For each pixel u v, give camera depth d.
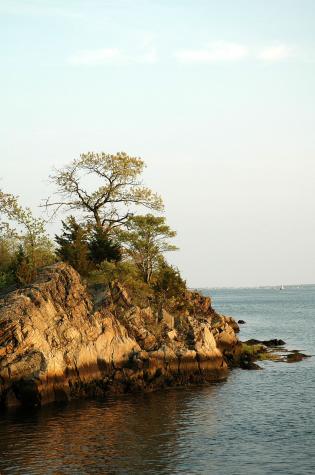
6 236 68.19
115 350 54.03
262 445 36.06
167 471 31.55
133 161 70.81
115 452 34.69
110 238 71.88
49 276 55.38
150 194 72.50
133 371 53.62
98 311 55.44
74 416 43.22
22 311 49.25
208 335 61.00
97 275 63.41
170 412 44.56
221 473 31.25
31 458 33.59
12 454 34.31
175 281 70.38
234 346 70.31
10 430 39.38
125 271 64.94
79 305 54.62
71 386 49.62
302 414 43.97
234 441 36.88
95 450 35.03
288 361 70.88
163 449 35.25
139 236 72.81
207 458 33.66
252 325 130.75
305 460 33.25
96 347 52.78
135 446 35.81
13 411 44.84
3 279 60.31
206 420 42.19
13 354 46.94
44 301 51.34
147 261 73.06
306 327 122.56
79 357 50.75
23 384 46.22
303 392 52.25
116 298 60.06
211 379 58.47
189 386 55.72
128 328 57.44
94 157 69.88
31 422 41.47
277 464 32.62
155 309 63.34
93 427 40.12
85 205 72.00
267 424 41.03
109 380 52.50
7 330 47.56
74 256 64.50
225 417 43.09
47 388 47.16
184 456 34.00
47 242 68.12
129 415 43.62
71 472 31.36
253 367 65.88
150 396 50.91
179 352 57.00
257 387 54.78
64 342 50.53
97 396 50.72
